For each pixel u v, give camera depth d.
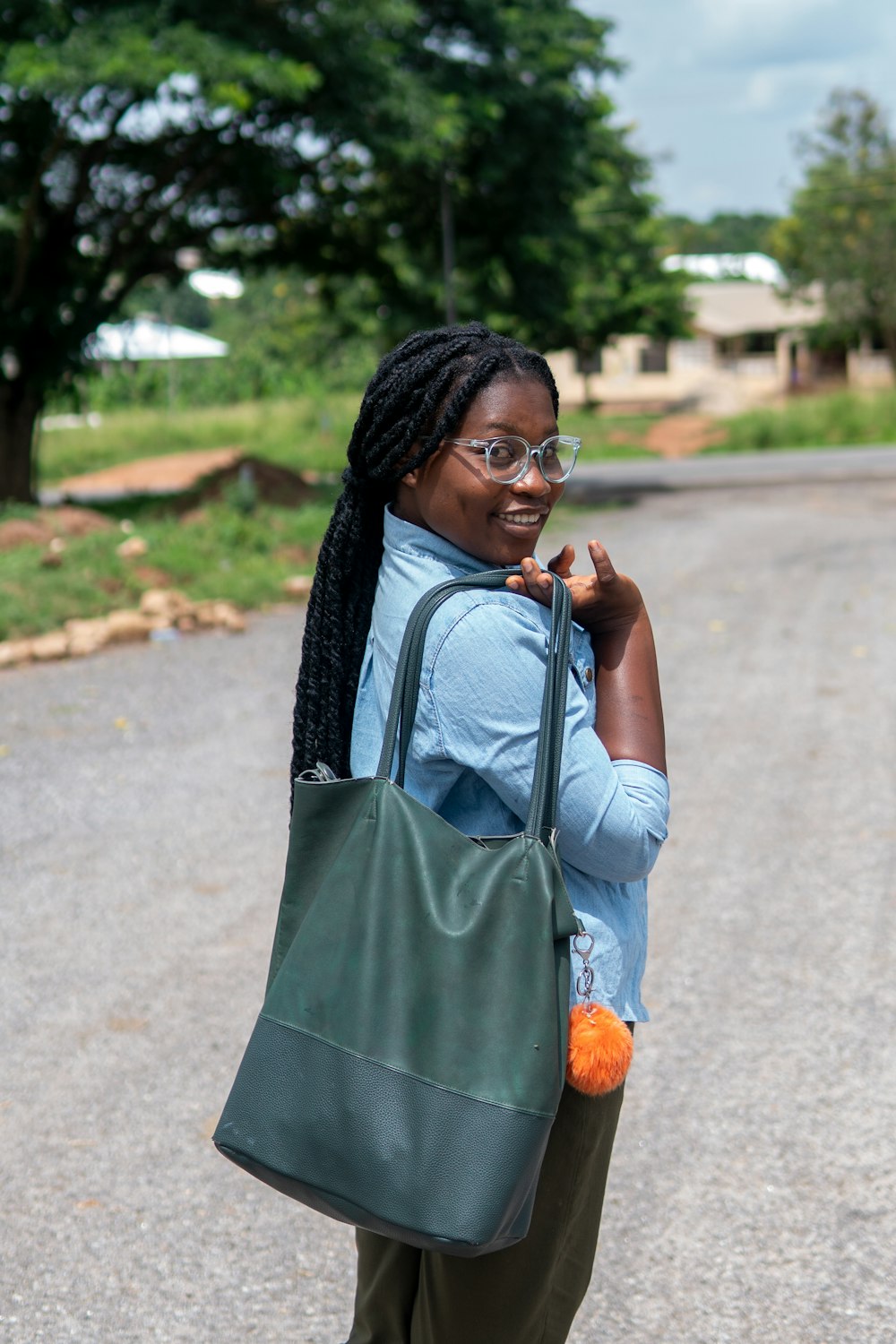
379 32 17.30
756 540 15.07
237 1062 3.56
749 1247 2.77
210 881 4.89
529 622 1.61
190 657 8.92
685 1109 3.32
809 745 6.59
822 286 45.72
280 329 50.94
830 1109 3.30
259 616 10.51
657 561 13.56
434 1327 1.73
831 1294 2.62
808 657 8.67
